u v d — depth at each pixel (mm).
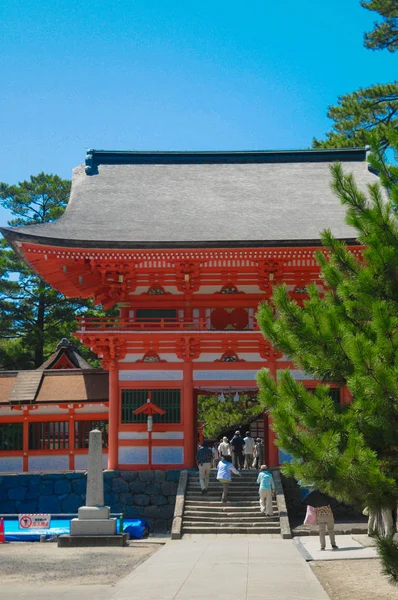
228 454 41531
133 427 43250
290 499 41156
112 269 44094
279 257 43312
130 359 43938
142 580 22297
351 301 17844
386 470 16688
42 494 42500
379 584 21156
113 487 41906
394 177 18391
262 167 58438
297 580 21703
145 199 51812
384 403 15695
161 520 41406
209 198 52125
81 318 44219
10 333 78062
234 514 36875
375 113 70125
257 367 43719
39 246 41969
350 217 18391
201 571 23797
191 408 43344
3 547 32125
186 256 43125
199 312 46062
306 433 16406
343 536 33812
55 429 45562
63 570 24781
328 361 17234
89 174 56688
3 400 46062
